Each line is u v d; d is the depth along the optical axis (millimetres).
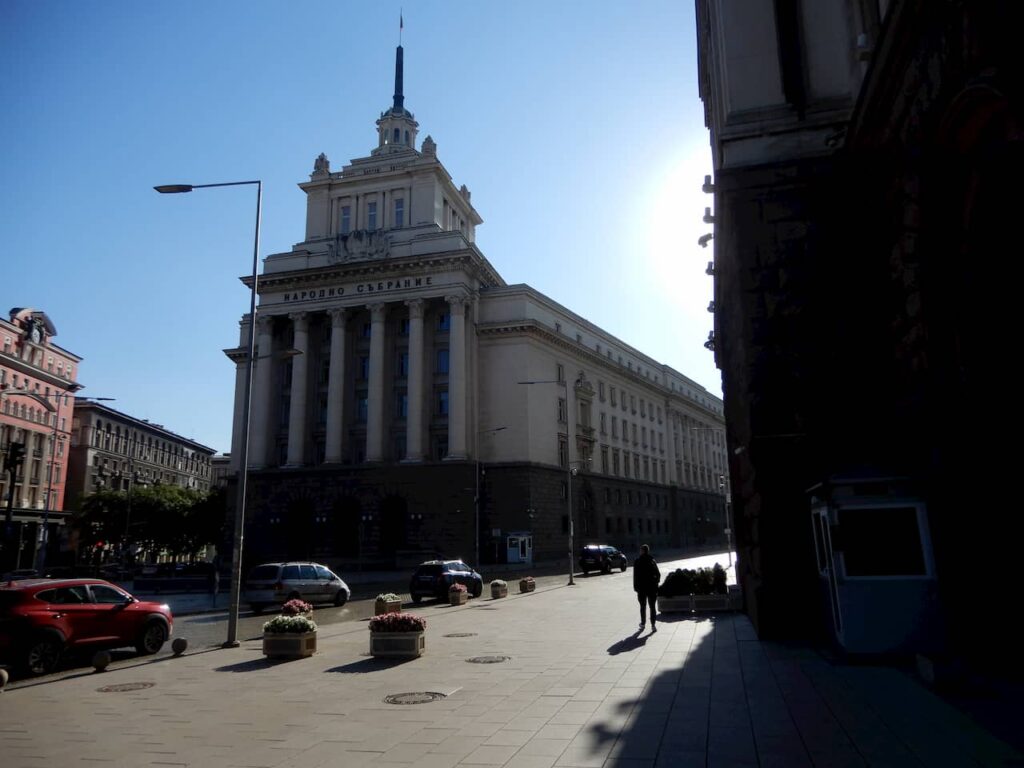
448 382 57188
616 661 11438
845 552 9883
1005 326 8500
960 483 8930
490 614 20672
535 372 59250
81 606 13469
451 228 65500
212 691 10289
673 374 92125
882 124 11039
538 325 58594
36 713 9109
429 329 58875
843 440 12305
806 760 5961
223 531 61000
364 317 60969
